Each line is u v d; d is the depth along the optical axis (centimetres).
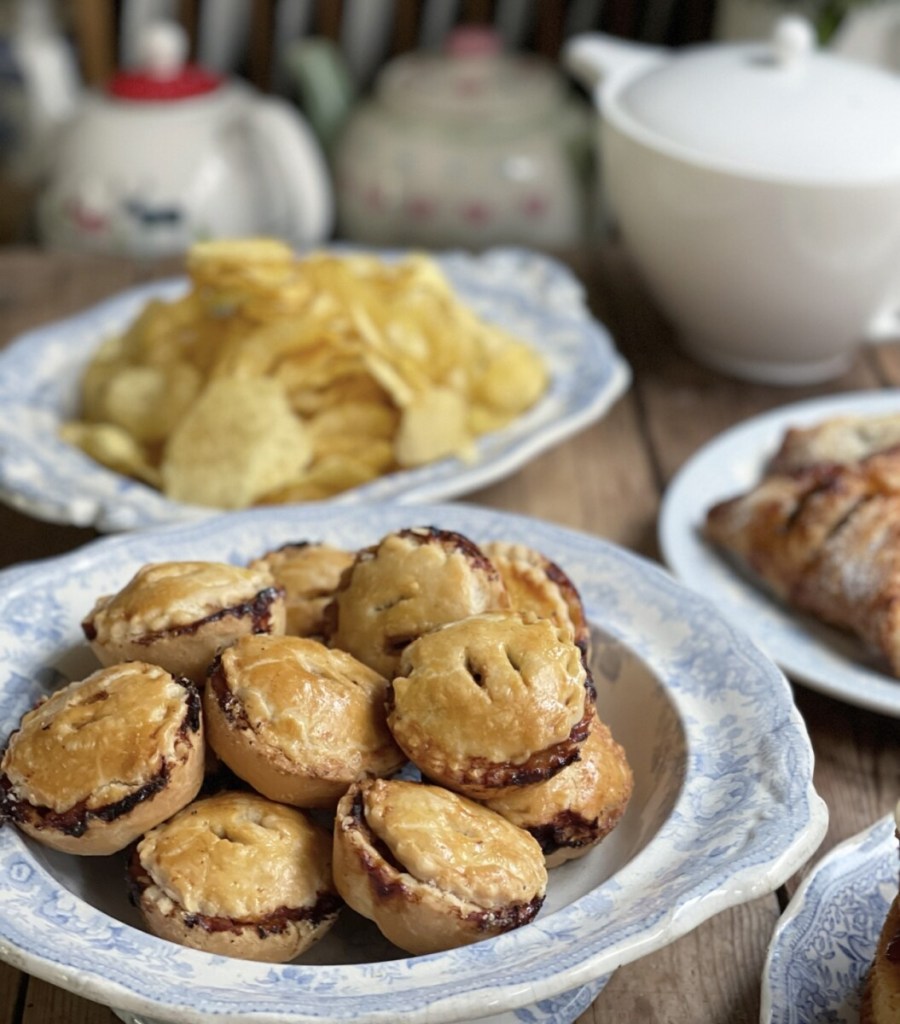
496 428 97
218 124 145
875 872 67
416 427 93
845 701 81
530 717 61
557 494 97
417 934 60
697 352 113
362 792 61
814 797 62
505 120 151
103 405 97
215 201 144
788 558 85
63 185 146
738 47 110
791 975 63
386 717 64
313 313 95
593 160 153
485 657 62
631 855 65
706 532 91
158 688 63
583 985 59
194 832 62
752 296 105
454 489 89
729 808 63
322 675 64
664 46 185
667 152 102
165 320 99
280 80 186
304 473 93
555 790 64
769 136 101
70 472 91
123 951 58
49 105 170
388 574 67
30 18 173
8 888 60
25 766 62
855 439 95
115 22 181
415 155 151
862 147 100
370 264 104
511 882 60
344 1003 56
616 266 129
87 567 73
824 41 139
